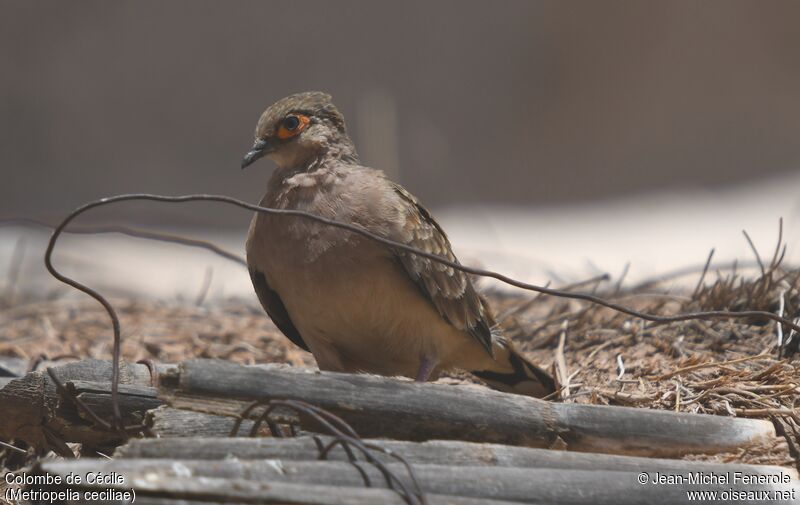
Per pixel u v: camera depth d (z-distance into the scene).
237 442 5.64
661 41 36.56
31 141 32.59
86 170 32.78
